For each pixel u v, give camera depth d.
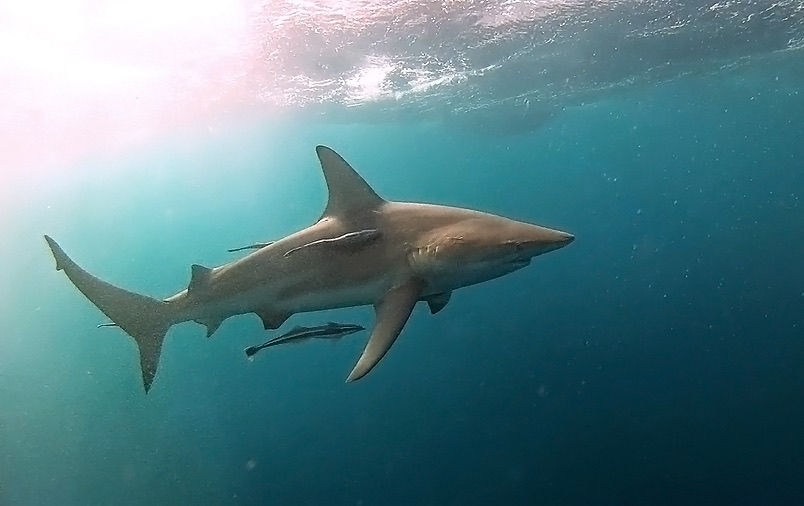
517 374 24.25
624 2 13.23
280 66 16.22
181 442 22.08
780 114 36.84
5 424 26.36
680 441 17.45
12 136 21.83
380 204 4.73
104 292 5.20
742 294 55.78
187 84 17.67
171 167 37.72
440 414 21.06
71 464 21.88
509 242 4.25
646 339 29.92
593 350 27.31
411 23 13.33
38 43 13.93
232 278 4.90
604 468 16.42
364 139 38.12
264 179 58.38
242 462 19.92
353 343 31.28
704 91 28.41
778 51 19.77
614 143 49.44
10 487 20.45
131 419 24.97
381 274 4.54
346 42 14.37
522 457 17.52
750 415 18.84
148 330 5.14
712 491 14.94
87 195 42.16
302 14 12.59
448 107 24.38
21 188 32.69
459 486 16.50
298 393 25.22
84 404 28.34
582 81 21.36
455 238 4.32
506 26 13.95
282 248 4.79
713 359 27.50
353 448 19.55
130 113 20.88
